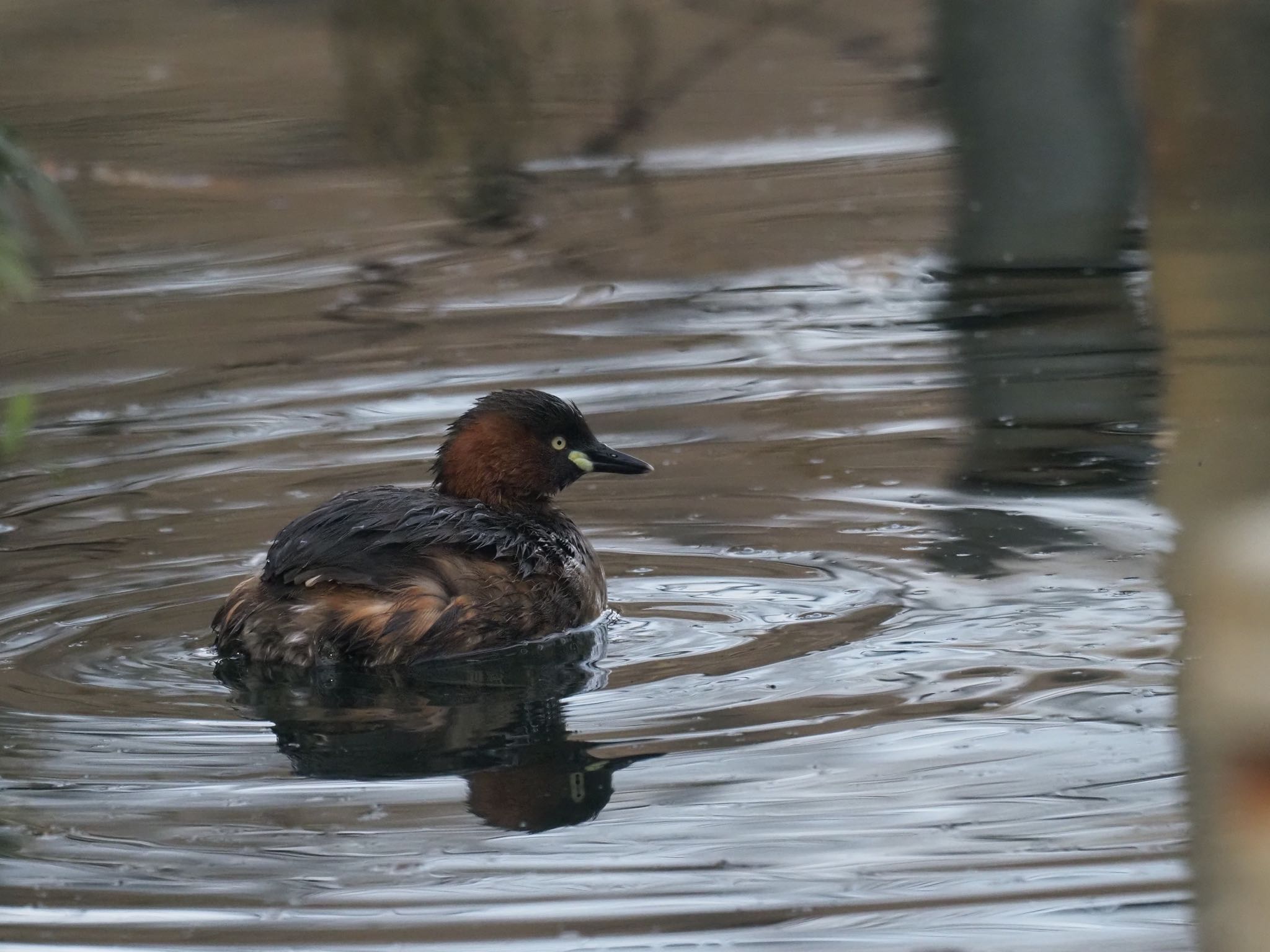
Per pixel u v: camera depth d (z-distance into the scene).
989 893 7.10
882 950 6.70
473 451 11.46
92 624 10.62
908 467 13.04
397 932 6.99
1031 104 18.52
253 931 7.01
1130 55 18.25
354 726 9.16
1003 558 11.19
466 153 25.91
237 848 7.76
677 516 12.42
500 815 8.03
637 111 27.30
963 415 14.12
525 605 10.30
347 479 13.19
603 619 10.76
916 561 11.27
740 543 11.81
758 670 9.70
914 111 27.02
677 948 6.77
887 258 19.67
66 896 7.36
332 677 9.94
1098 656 9.59
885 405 14.55
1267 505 4.10
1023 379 14.78
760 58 29.62
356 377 16.02
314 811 8.10
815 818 7.84
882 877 7.29
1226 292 15.09
